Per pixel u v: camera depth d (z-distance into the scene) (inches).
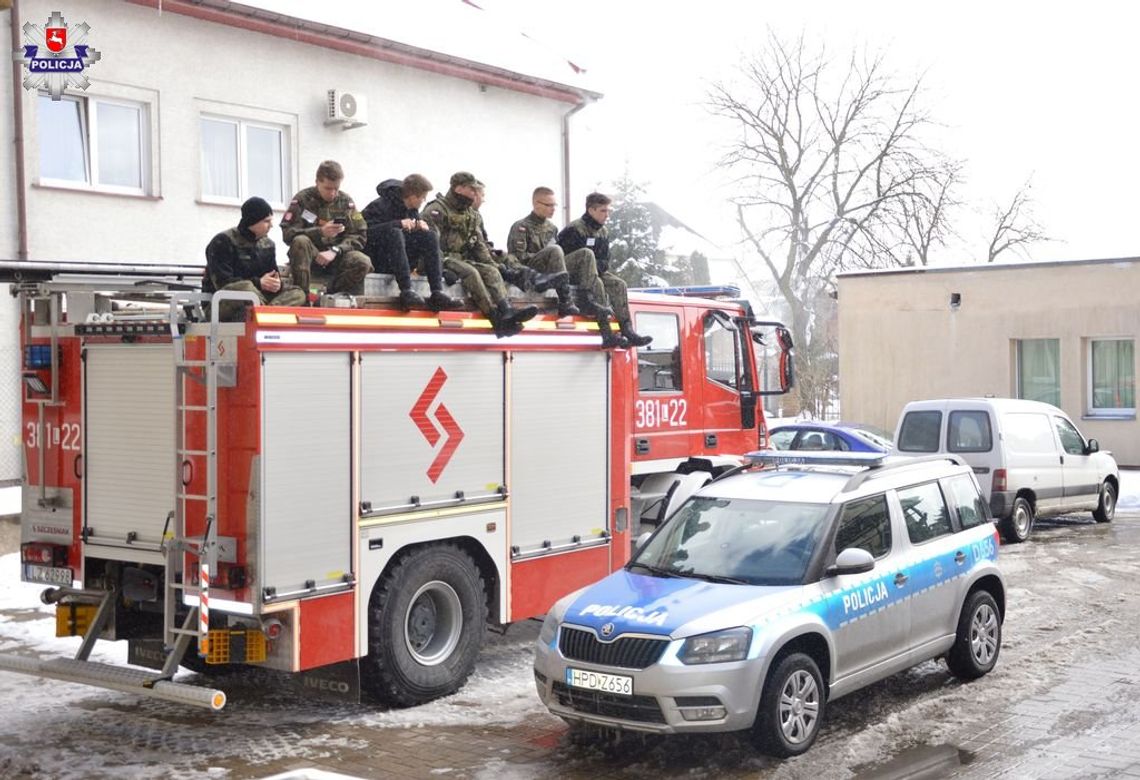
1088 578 524.4
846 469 336.2
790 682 274.4
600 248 414.6
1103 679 344.5
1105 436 986.1
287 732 301.9
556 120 901.2
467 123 830.5
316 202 335.0
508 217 864.9
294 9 719.1
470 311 345.1
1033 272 1014.4
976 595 345.7
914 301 1074.7
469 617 337.7
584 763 274.1
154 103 649.0
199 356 288.0
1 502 559.8
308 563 292.4
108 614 311.9
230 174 696.4
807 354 1464.1
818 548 297.4
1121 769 262.4
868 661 300.7
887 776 260.2
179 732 303.1
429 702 327.9
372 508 308.5
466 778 264.5
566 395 375.6
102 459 309.9
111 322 305.6
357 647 304.8
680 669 262.5
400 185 355.3
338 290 331.3
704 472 457.7
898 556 318.0
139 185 652.7
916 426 674.8
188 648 310.5
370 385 309.1
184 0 652.1
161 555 295.3
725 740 288.8
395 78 779.4
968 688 336.2
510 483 352.8
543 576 365.1
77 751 287.1
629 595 291.7
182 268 354.0
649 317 454.9
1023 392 1037.8
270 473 283.0
